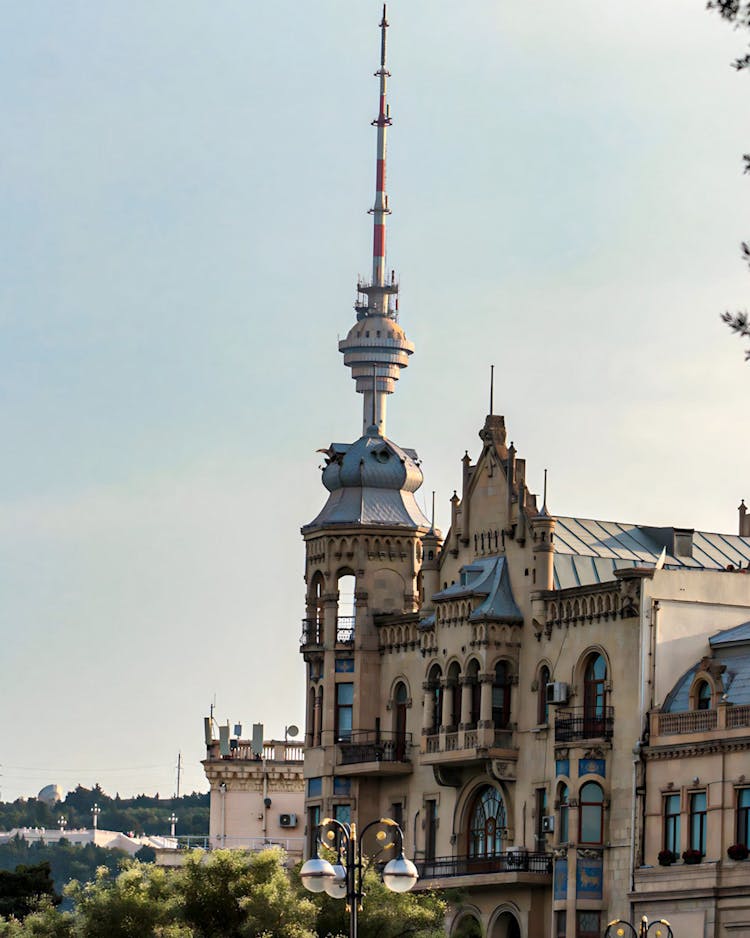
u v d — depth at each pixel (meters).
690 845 181.25
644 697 187.25
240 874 178.50
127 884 179.88
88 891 181.88
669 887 181.00
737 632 189.75
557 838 193.12
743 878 175.25
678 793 183.25
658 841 184.12
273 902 173.25
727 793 178.50
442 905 184.62
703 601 191.50
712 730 180.50
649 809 185.25
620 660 190.88
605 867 188.75
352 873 126.75
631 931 183.00
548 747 197.88
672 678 188.88
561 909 189.75
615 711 190.38
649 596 189.25
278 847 188.00
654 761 185.62
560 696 195.12
